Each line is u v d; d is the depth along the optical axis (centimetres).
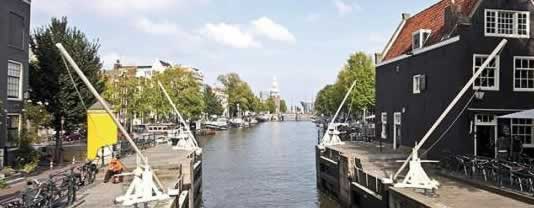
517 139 2103
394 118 3038
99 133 2344
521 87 2223
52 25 3102
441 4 2853
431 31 2667
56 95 3009
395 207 1442
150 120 7112
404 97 2877
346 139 3762
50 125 3034
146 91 5641
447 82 2322
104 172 1912
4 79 2234
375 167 2011
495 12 2217
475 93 2131
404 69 2883
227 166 3553
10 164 2209
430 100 2520
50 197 1210
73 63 1279
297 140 6450
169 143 3741
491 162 1630
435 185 1445
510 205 1250
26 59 2459
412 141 2750
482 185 1484
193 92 6856
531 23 2230
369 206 1719
